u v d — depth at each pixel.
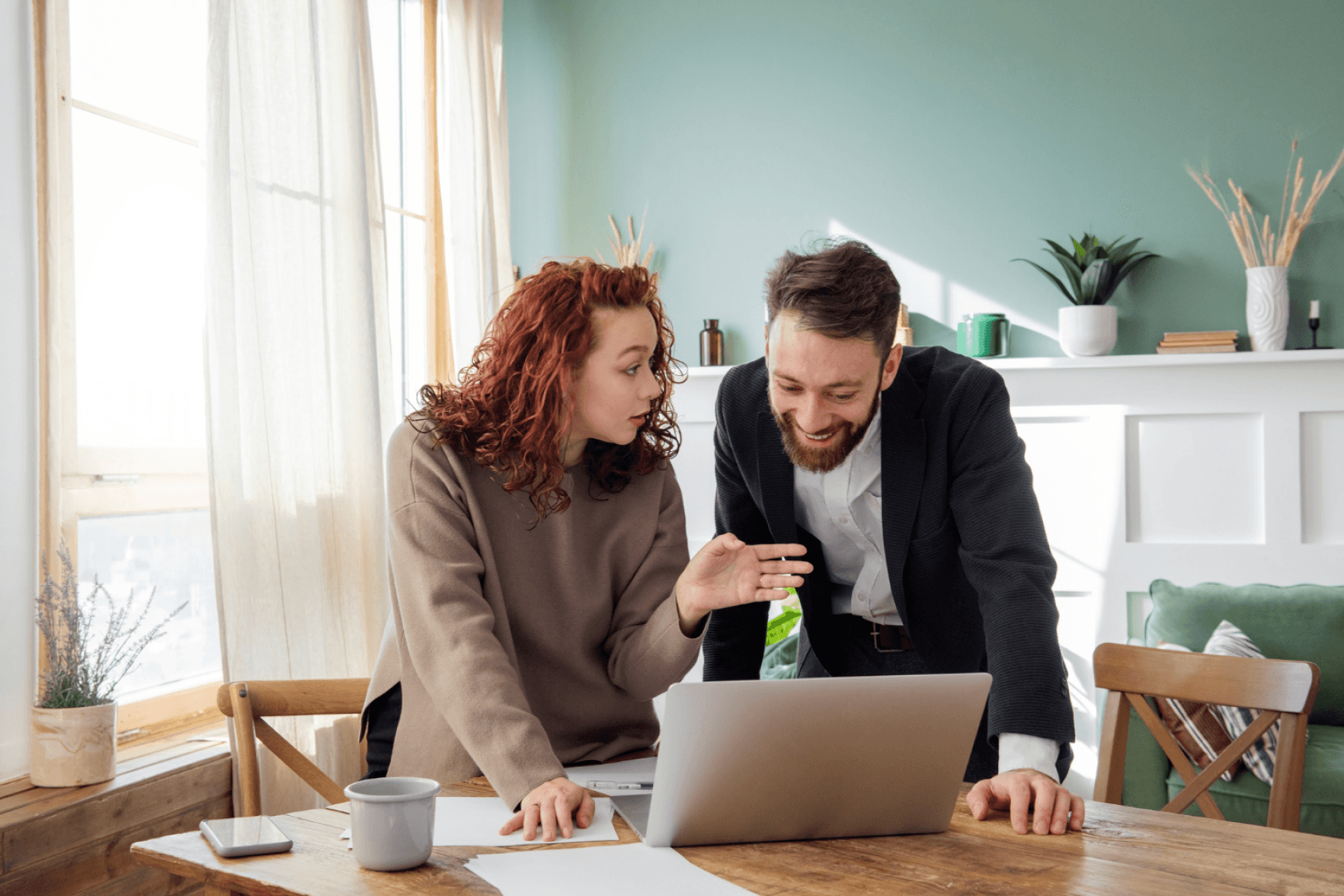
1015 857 0.99
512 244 4.15
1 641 2.16
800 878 0.92
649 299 1.37
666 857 0.98
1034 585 1.32
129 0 2.65
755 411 1.60
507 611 1.37
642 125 4.04
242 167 2.63
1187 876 0.93
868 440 1.51
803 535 1.65
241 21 2.64
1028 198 3.62
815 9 3.86
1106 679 1.66
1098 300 3.42
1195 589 3.13
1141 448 3.40
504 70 4.01
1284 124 3.40
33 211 2.25
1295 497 3.26
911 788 1.04
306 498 2.79
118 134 2.61
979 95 3.68
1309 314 3.31
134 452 2.62
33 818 1.97
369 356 2.97
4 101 2.20
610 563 1.44
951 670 1.62
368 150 3.07
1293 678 1.47
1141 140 3.52
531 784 1.10
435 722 1.31
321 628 2.79
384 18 3.64
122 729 2.57
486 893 0.87
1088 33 3.58
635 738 1.45
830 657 1.72
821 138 3.84
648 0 4.04
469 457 1.35
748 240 3.90
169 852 0.98
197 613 2.83
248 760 1.50
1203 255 3.45
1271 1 3.42
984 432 1.48
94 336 2.55
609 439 1.35
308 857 0.96
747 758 0.97
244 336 2.63
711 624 1.68
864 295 1.23
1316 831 2.40
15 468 2.20
